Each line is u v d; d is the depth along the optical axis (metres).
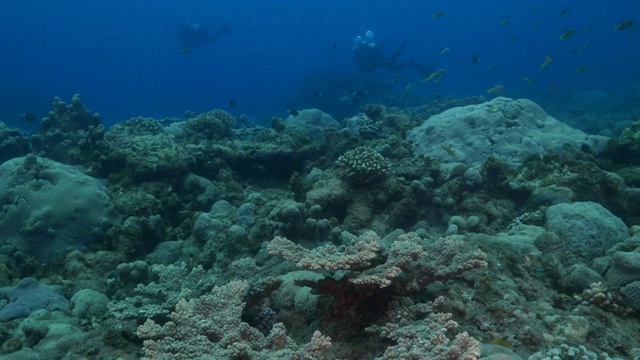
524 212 7.52
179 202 8.57
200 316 3.85
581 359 3.28
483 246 5.07
